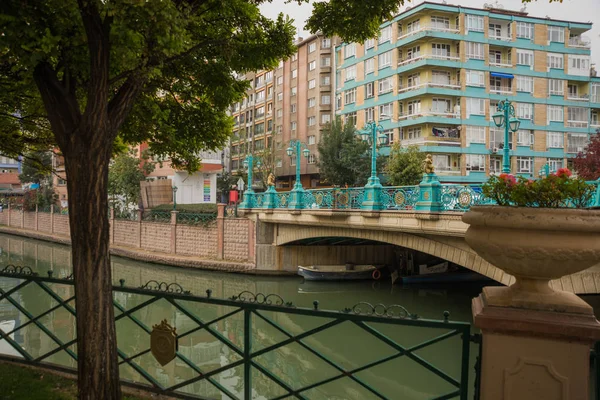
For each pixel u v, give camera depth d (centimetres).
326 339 1419
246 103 6425
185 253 3141
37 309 1631
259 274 2658
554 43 4100
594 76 4247
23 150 879
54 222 4762
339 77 4791
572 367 262
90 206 403
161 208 3769
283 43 707
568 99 4138
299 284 2470
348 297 2167
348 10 618
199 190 4250
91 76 409
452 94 3747
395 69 3959
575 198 272
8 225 5812
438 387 1041
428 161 1487
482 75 3841
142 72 434
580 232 251
